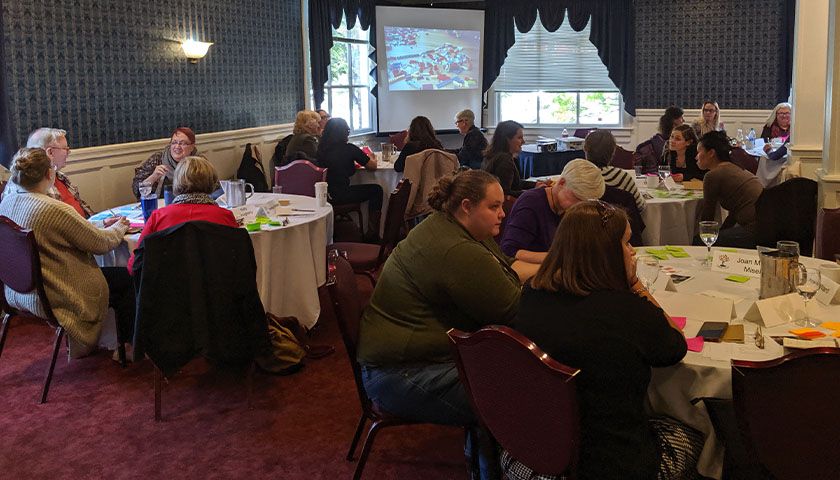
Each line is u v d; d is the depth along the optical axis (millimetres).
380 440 2980
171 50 6363
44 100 4996
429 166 6168
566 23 10000
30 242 3146
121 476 2729
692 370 1941
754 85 9383
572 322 1784
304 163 5559
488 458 2033
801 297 2264
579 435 1720
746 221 4285
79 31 5297
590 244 1824
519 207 3145
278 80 8250
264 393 3451
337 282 2428
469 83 10148
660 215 4441
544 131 10383
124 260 3795
